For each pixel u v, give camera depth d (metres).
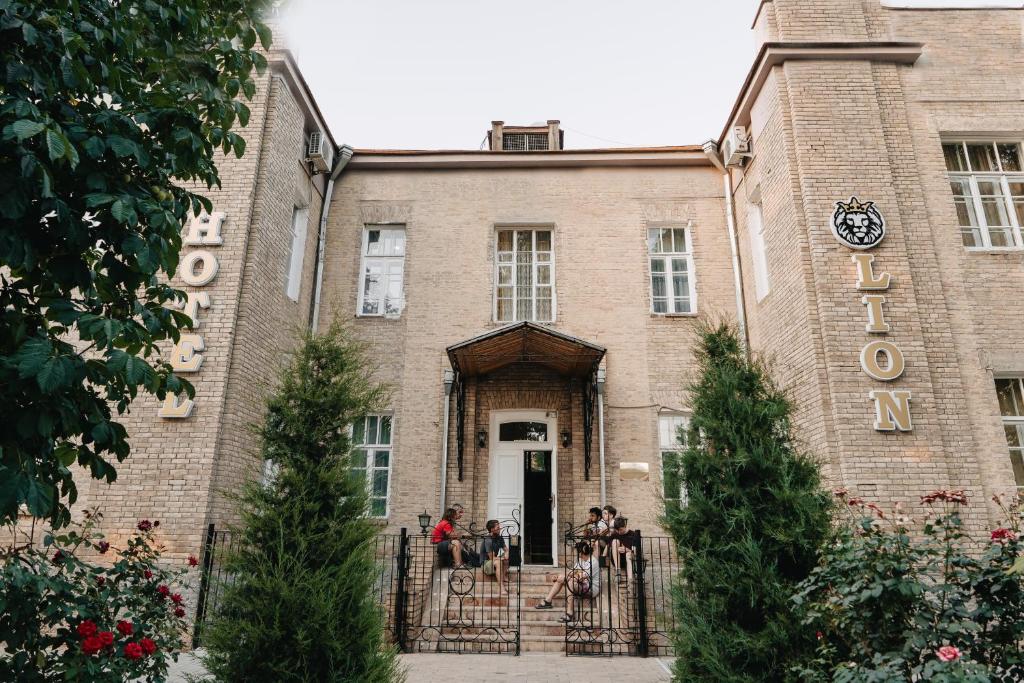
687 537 6.09
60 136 3.29
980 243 10.77
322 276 12.94
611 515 10.54
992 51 11.38
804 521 5.67
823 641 5.12
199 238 10.29
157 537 8.95
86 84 3.88
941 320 9.94
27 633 4.25
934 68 11.24
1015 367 9.92
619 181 13.43
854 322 9.77
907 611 4.70
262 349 10.60
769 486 5.94
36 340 3.38
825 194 10.32
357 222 13.34
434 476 11.81
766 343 11.51
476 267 13.00
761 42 11.65
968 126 10.99
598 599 9.42
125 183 4.00
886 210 10.27
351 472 5.92
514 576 10.73
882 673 4.24
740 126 12.57
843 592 4.68
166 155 4.61
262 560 5.35
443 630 8.94
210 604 6.19
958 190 11.06
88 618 4.58
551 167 13.54
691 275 12.95
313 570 5.44
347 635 5.26
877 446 9.24
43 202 3.47
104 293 4.11
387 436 12.24
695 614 5.81
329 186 13.38
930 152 10.87
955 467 9.29
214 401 9.52
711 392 6.48
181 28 4.70
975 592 4.67
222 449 9.47
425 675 7.16
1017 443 9.88
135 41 4.38
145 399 9.54
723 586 5.68
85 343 9.92
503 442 12.48
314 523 5.48
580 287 12.80
